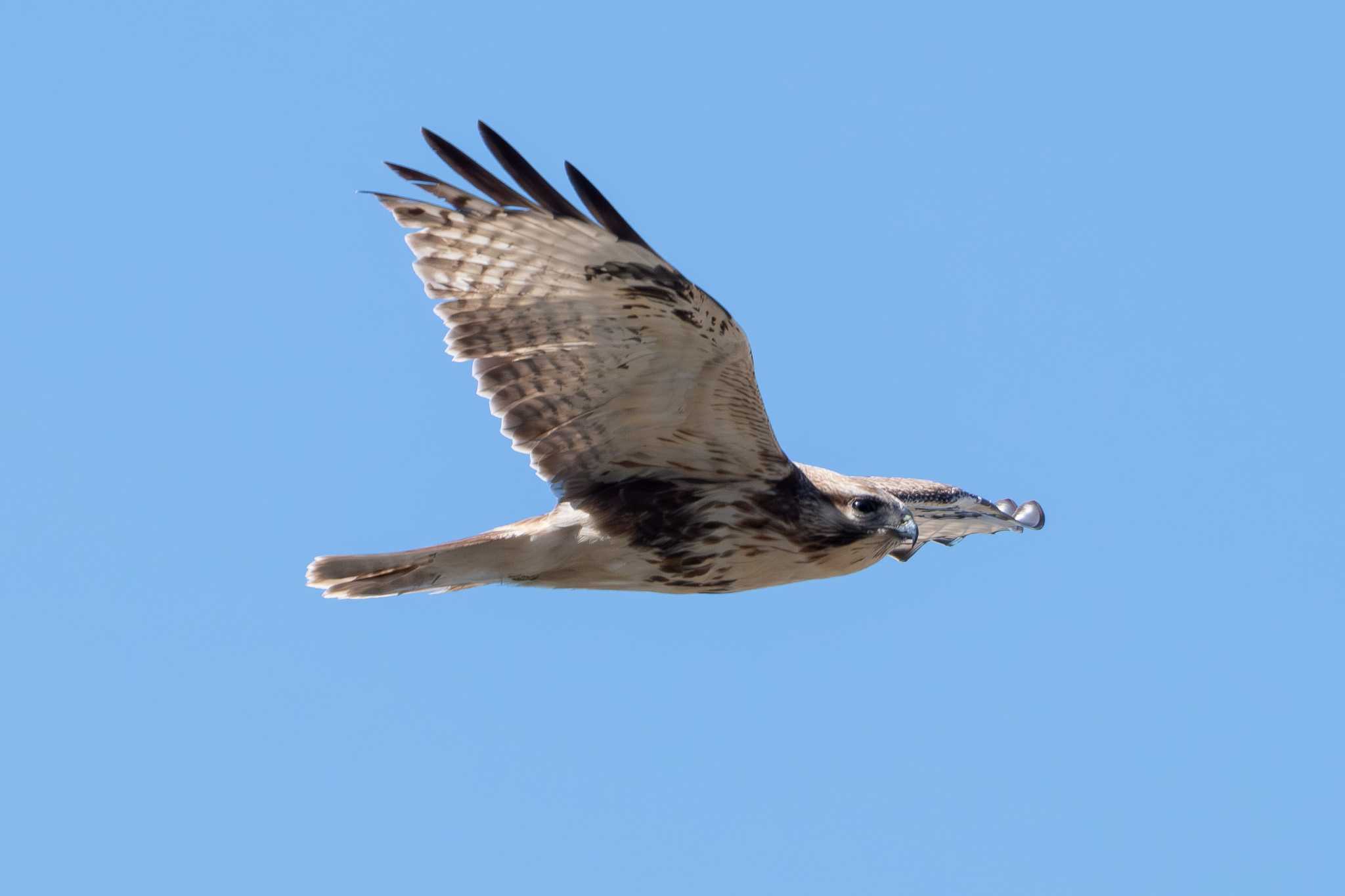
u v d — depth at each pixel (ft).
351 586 44.06
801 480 46.52
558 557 45.37
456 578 44.91
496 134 39.27
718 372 42.34
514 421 43.47
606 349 42.14
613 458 45.01
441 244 41.29
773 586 48.24
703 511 45.78
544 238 40.27
